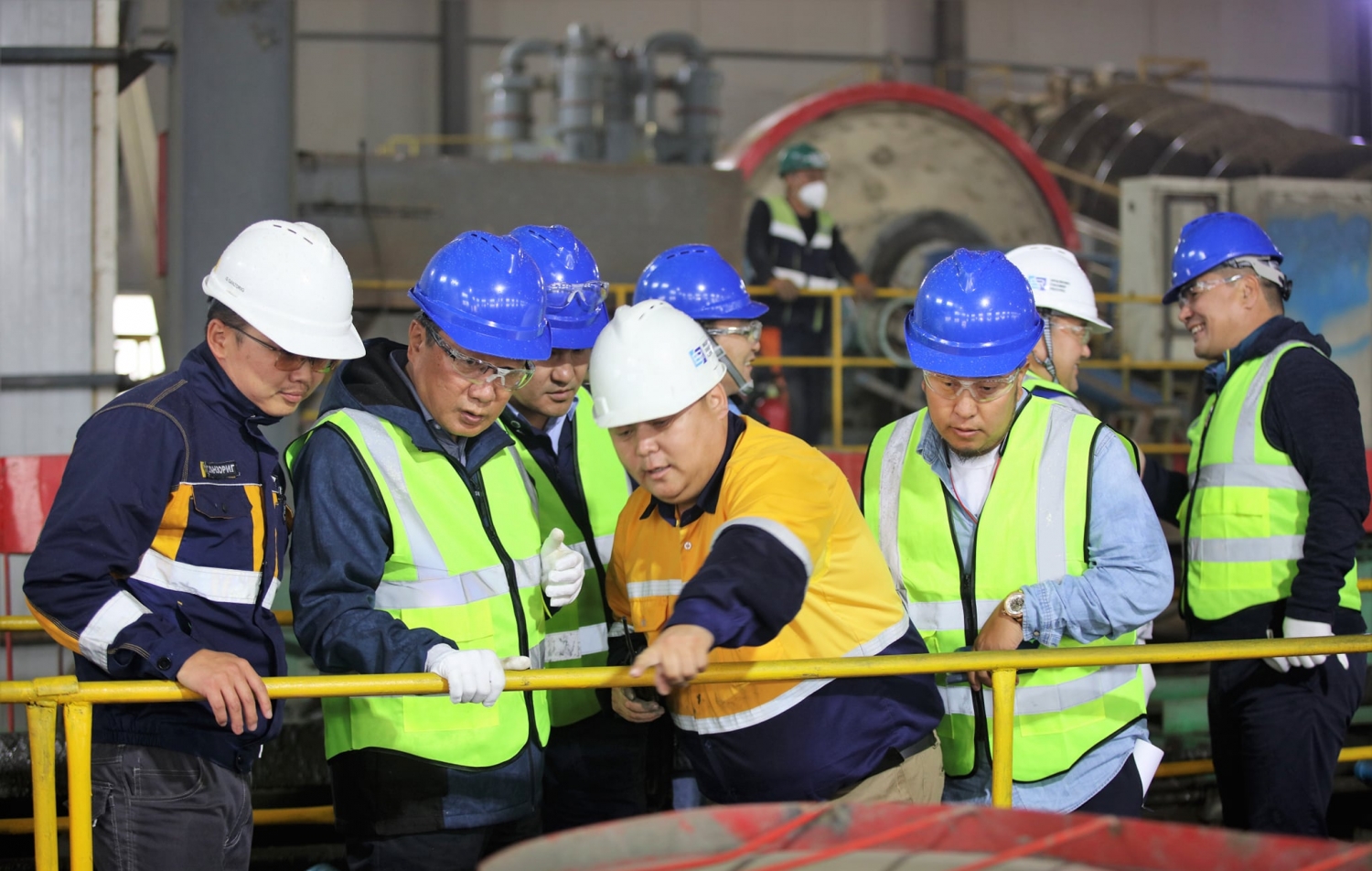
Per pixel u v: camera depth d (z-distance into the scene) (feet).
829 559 8.27
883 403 30.89
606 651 10.79
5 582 17.15
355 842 9.00
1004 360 9.20
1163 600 9.14
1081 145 45.85
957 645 9.70
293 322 8.22
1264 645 9.18
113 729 8.09
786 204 26.61
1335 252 29.63
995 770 8.77
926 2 62.28
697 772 8.75
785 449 7.95
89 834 7.70
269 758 14.60
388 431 8.78
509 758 9.04
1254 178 29.84
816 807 5.59
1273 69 65.16
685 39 38.78
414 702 8.86
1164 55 64.23
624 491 10.85
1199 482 12.39
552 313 10.17
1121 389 29.96
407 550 8.69
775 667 7.97
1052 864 5.11
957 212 35.12
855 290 26.17
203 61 19.15
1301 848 5.00
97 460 7.75
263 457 8.50
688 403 7.68
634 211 27.68
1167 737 16.51
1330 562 11.03
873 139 34.81
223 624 8.21
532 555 9.38
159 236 21.12
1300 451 11.51
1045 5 63.36
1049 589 9.11
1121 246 31.68
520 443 10.70
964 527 9.80
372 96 57.57
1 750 13.85
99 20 18.33
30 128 18.12
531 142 41.01
